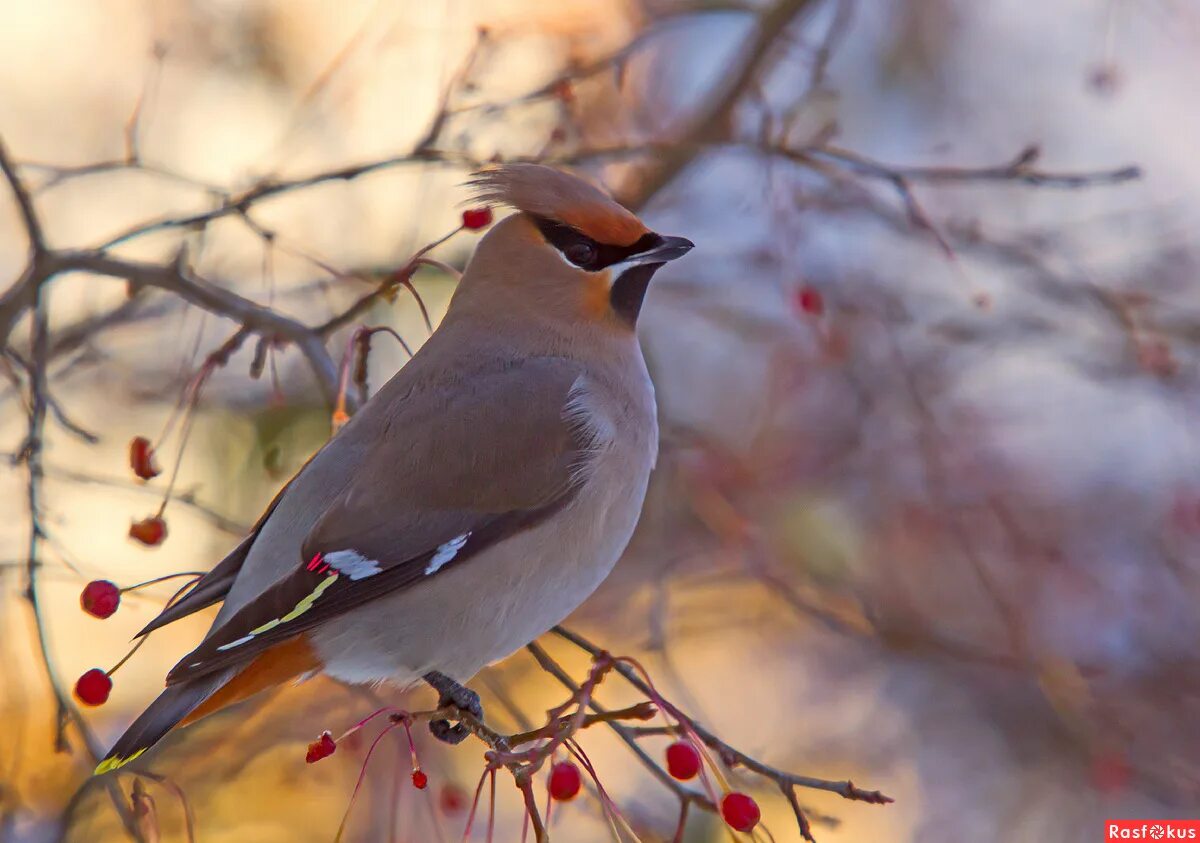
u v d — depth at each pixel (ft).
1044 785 44.42
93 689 24.50
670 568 38.52
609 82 40.34
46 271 28.96
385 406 27.91
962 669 45.06
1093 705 39.83
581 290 29.14
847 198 39.32
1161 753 42.19
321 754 23.67
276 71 43.11
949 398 44.24
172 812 34.40
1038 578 43.06
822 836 43.65
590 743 41.86
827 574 41.32
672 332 47.26
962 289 43.52
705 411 46.32
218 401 37.86
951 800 44.42
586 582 27.94
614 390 28.78
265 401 37.60
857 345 42.19
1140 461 45.39
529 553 27.09
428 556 26.61
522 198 29.25
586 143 38.75
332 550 26.27
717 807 24.16
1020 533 42.14
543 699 42.14
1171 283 43.60
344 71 39.22
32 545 26.43
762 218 41.45
